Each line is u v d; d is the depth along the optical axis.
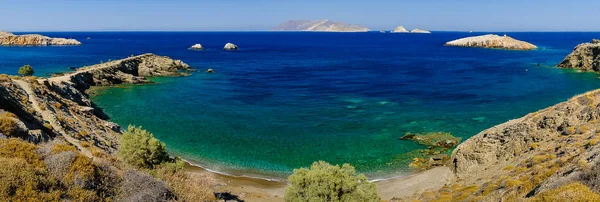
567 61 123.44
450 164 39.12
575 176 16.75
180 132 51.69
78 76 79.25
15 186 15.08
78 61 134.50
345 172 24.55
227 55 183.62
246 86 90.75
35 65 116.69
